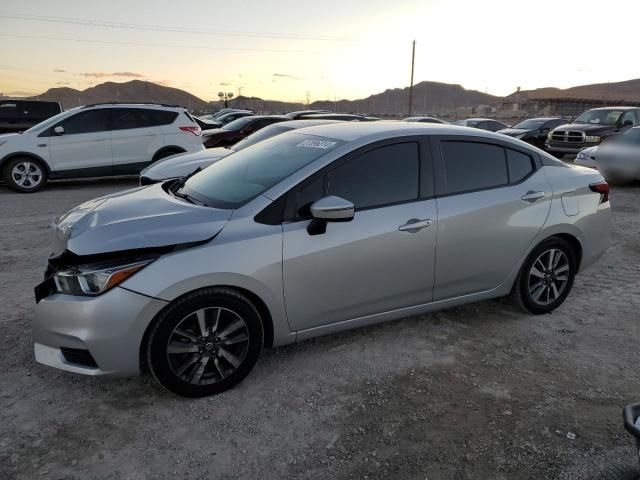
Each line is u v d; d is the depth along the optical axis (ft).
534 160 14.10
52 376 11.15
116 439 9.23
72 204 29.94
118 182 40.01
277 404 10.32
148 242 9.66
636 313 14.90
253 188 11.41
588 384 11.18
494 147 13.42
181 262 9.73
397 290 12.09
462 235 12.55
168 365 9.98
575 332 13.66
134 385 10.92
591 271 18.66
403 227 11.71
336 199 10.28
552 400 10.55
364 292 11.68
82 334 9.45
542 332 13.64
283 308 10.84
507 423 9.78
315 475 8.44
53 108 54.44
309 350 12.47
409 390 10.86
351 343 12.85
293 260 10.64
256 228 10.48
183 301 9.82
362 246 11.29
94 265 9.61
